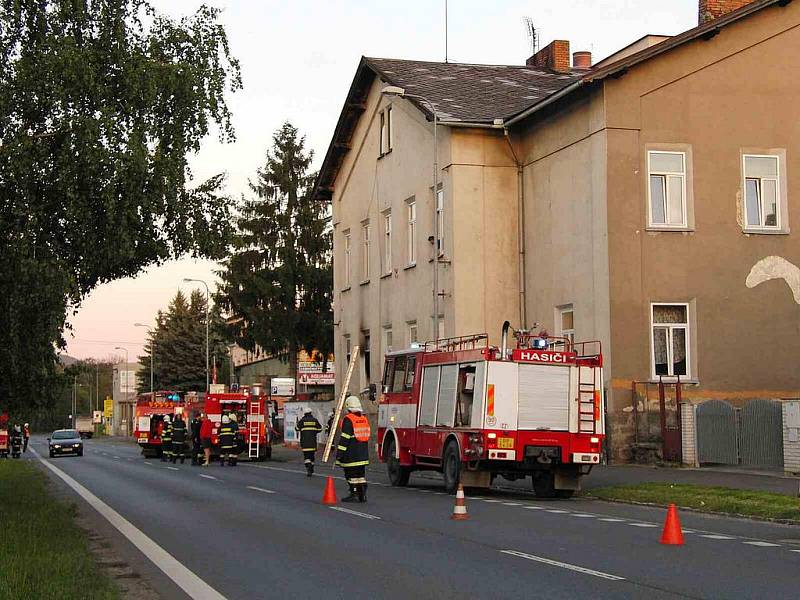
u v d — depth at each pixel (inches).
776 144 1106.1
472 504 744.3
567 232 1149.1
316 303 2224.4
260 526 606.5
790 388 1087.0
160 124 584.4
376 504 743.1
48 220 558.3
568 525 593.3
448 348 895.1
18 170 533.3
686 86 1087.6
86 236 556.7
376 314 1576.0
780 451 927.7
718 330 1074.1
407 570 430.0
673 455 1000.9
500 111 1302.9
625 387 1042.1
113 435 4968.0
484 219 1274.6
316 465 1437.0
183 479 1113.4
